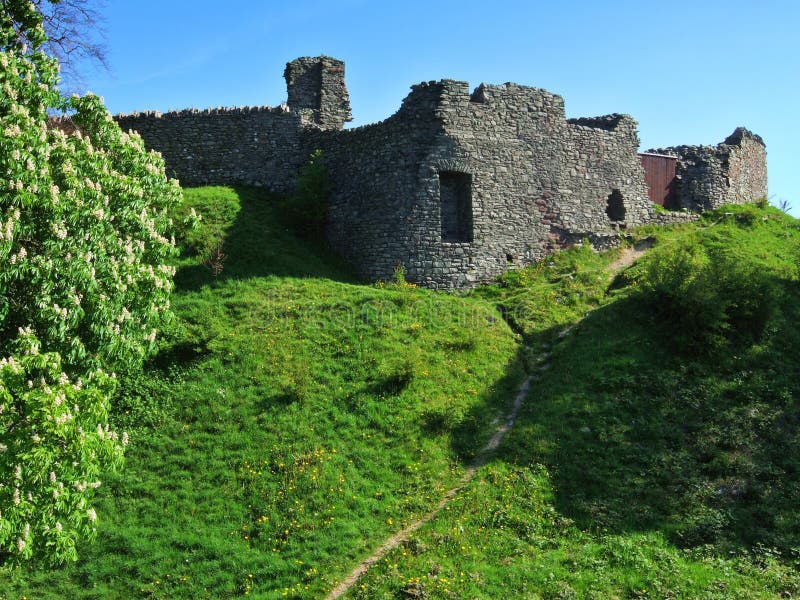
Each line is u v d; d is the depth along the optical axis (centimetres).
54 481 1105
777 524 1602
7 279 1224
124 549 1566
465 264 2766
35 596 1472
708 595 1385
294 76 3306
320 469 1755
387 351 2184
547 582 1429
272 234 2816
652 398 2022
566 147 3106
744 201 3794
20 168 1270
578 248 3014
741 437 1872
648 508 1653
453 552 1534
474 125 2873
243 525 1623
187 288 2456
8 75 1406
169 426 1888
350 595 1443
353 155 2941
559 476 1759
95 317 1324
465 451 1875
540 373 2223
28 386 1159
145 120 3191
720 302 2222
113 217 1462
